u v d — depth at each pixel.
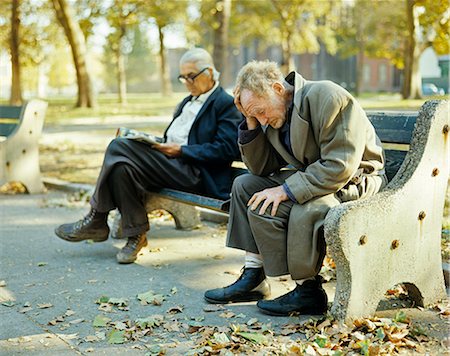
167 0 29.95
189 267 4.24
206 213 5.65
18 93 24.08
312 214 3.08
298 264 3.12
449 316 3.26
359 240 2.98
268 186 3.44
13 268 4.28
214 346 2.87
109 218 5.75
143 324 3.20
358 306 3.04
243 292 3.50
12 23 23.56
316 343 2.87
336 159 3.08
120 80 31.88
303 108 3.17
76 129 14.84
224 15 14.57
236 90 3.32
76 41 23.31
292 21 35.81
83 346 2.99
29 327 3.24
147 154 4.28
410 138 3.53
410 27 22.81
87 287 3.85
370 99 32.81
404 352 2.82
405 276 3.23
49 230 5.37
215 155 4.43
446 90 34.94
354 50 40.44
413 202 3.17
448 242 4.39
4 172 6.91
